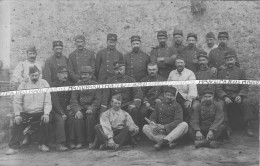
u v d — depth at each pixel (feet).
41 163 18.62
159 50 22.98
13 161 19.01
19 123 20.76
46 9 25.88
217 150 19.04
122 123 20.21
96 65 23.35
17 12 26.02
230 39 24.84
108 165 17.89
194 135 19.62
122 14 25.43
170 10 25.17
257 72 24.41
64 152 20.08
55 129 20.76
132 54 22.81
